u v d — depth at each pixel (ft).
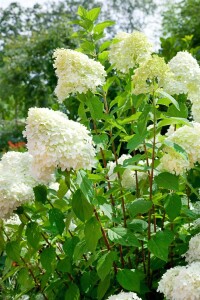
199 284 8.52
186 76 11.73
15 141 55.52
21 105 70.18
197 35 41.83
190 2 47.24
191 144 9.94
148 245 9.95
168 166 10.01
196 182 11.90
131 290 10.04
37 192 10.28
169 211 10.10
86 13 12.82
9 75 67.36
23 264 11.24
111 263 9.79
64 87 10.73
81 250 9.99
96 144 10.83
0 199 9.87
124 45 11.81
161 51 29.55
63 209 10.80
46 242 11.40
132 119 10.62
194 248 10.16
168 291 9.15
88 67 10.66
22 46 66.28
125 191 11.72
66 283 11.43
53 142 8.59
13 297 13.65
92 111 10.90
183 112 11.16
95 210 9.78
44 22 95.14
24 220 10.56
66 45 64.08
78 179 9.18
